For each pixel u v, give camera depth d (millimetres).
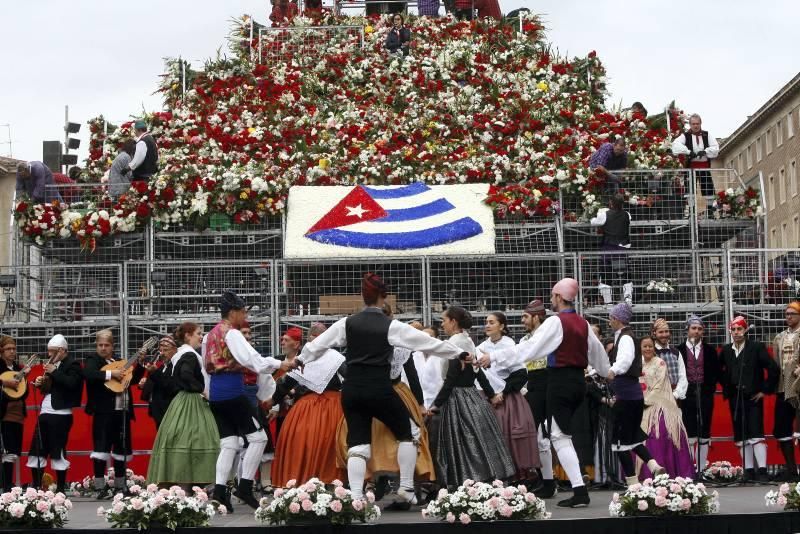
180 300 40594
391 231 41188
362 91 52938
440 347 24953
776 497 24078
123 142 49062
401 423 25250
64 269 41469
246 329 29375
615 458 32656
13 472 35250
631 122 47406
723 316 40188
